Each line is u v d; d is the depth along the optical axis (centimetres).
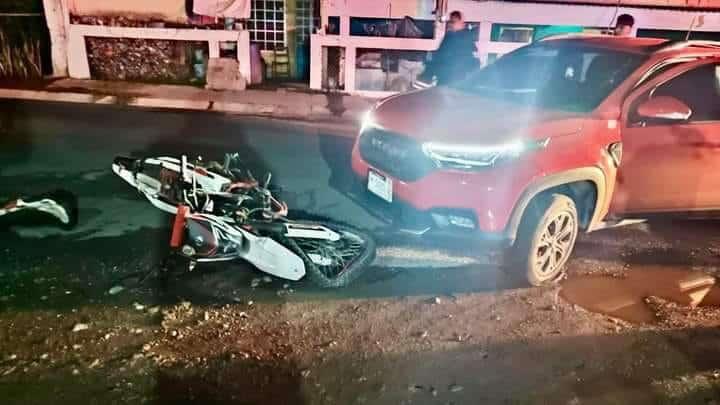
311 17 1104
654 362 346
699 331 381
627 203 444
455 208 384
